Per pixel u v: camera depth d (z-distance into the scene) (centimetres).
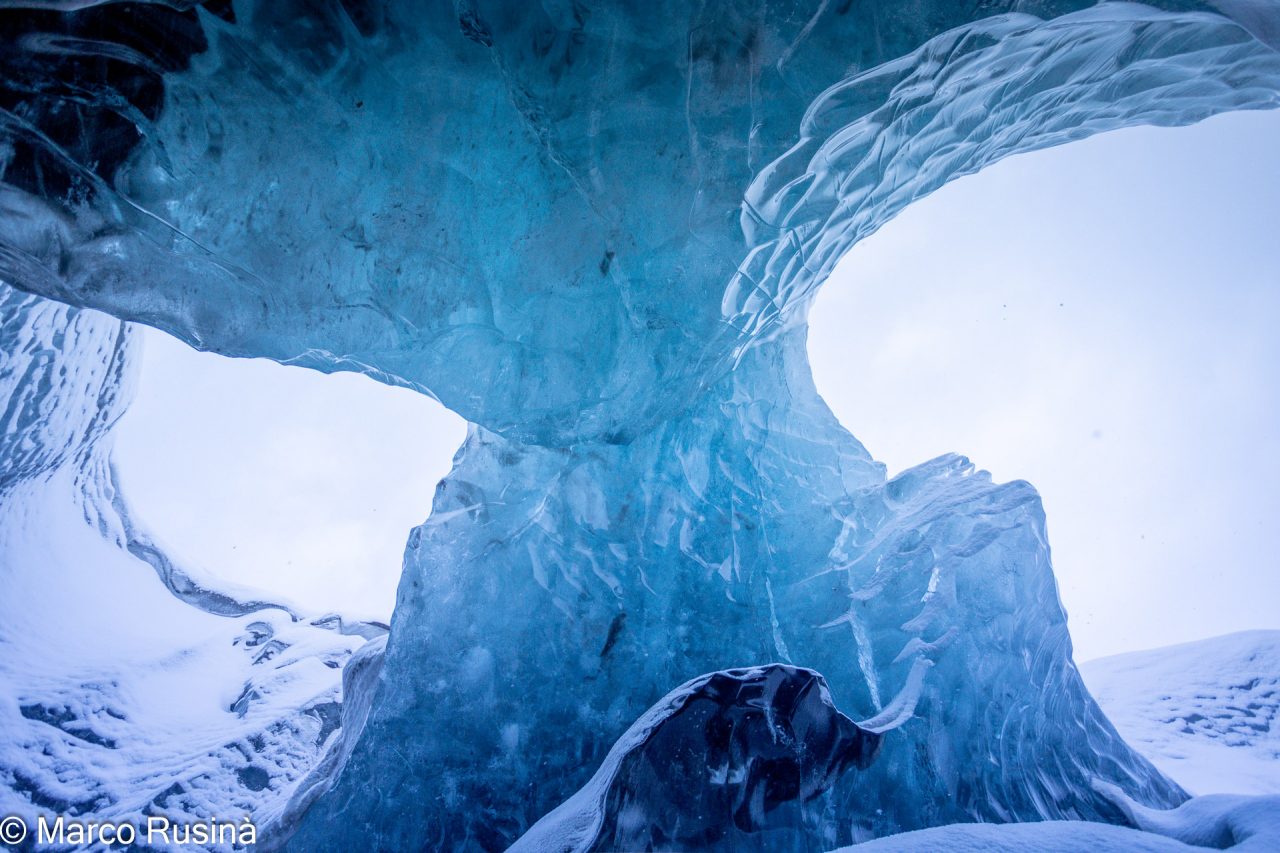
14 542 956
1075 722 512
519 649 463
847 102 377
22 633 880
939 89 396
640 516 498
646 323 438
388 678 462
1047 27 366
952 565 493
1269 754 714
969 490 550
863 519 567
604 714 446
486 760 434
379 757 438
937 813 406
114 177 334
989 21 352
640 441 510
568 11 344
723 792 360
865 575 520
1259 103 499
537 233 410
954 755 429
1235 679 862
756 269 446
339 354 426
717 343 459
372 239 387
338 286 392
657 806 349
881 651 477
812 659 479
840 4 348
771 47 358
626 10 345
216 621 1079
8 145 316
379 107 357
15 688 777
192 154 340
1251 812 365
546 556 488
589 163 388
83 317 847
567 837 345
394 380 476
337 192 370
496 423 454
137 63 315
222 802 642
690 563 491
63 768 680
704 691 372
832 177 420
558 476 505
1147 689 901
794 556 524
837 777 392
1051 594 527
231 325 392
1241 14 355
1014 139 508
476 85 364
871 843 345
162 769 698
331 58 338
